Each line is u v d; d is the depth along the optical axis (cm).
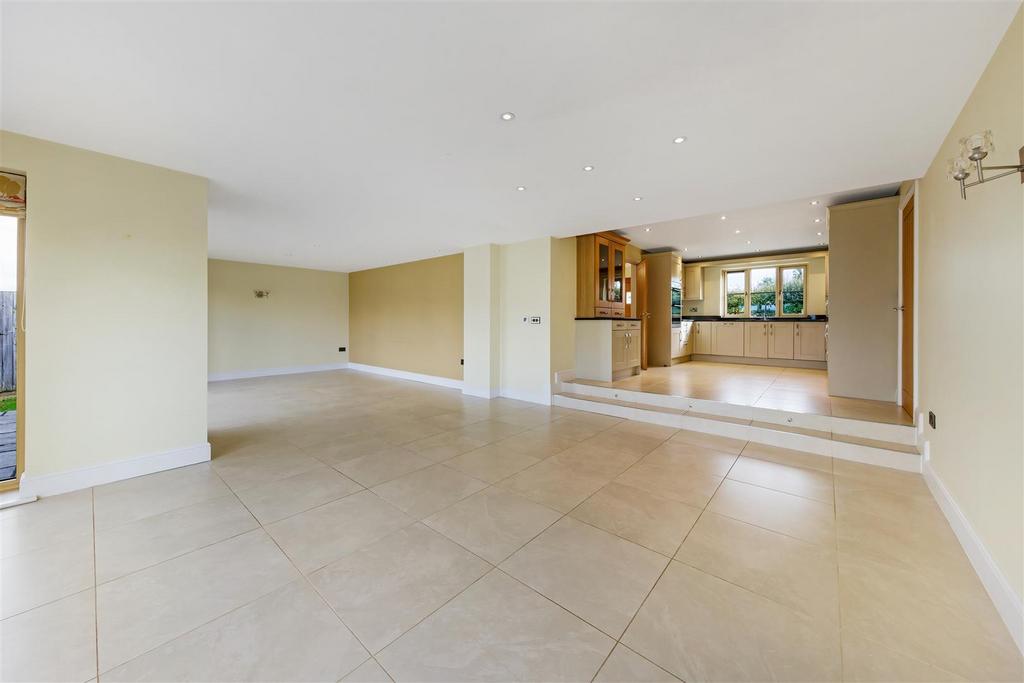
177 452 292
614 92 188
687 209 379
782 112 204
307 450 335
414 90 188
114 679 119
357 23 145
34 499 238
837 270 417
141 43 155
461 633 138
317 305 839
